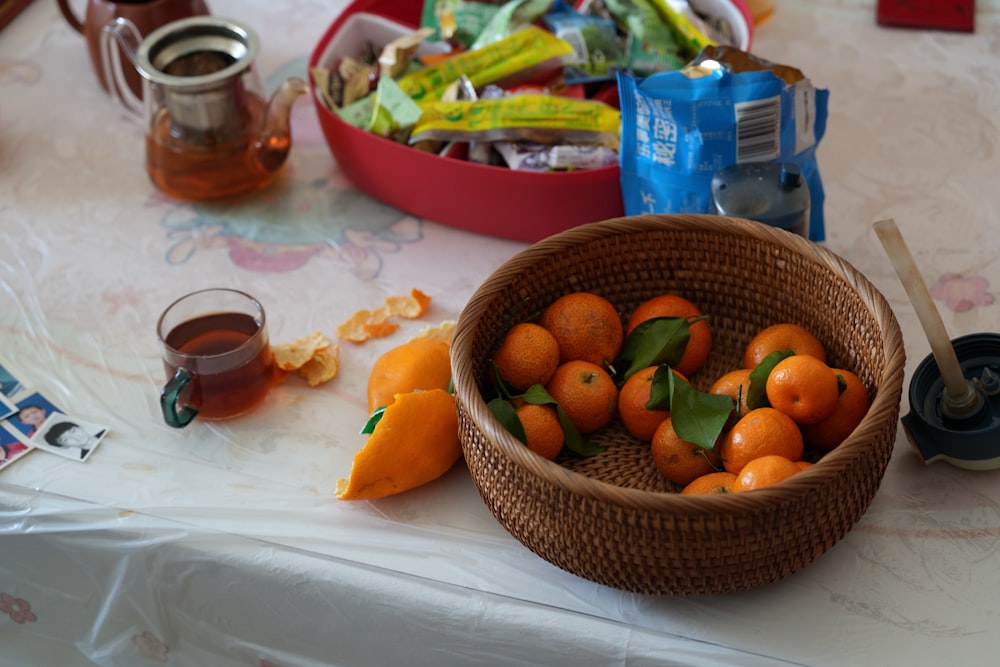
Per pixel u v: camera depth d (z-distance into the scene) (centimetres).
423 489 76
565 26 104
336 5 127
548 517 64
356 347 87
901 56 113
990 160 100
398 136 96
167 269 95
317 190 104
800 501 61
